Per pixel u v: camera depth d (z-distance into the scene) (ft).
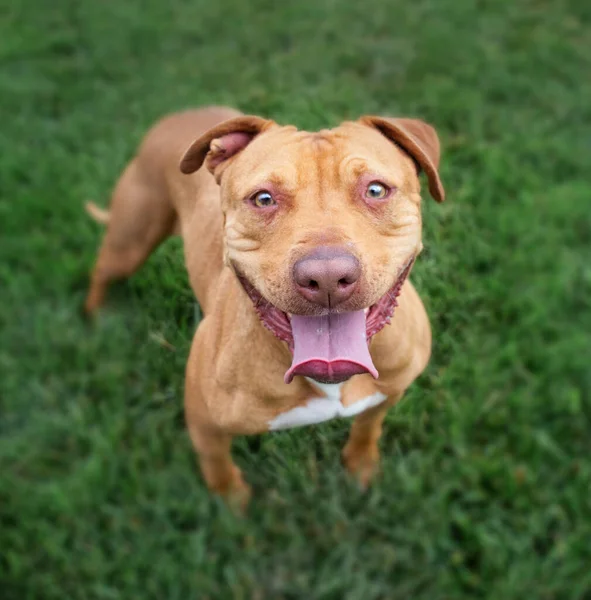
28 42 4.82
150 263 3.28
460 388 3.00
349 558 2.65
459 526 2.76
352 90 4.31
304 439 2.73
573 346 3.21
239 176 1.96
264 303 1.95
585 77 4.54
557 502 2.80
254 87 4.33
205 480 2.85
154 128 2.92
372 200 1.87
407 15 4.96
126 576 2.63
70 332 3.40
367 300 1.76
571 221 3.72
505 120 4.25
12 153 4.11
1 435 3.14
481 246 3.42
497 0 5.09
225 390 2.17
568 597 2.59
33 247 3.69
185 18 5.03
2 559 2.74
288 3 5.12
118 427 3.00
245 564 2.67
